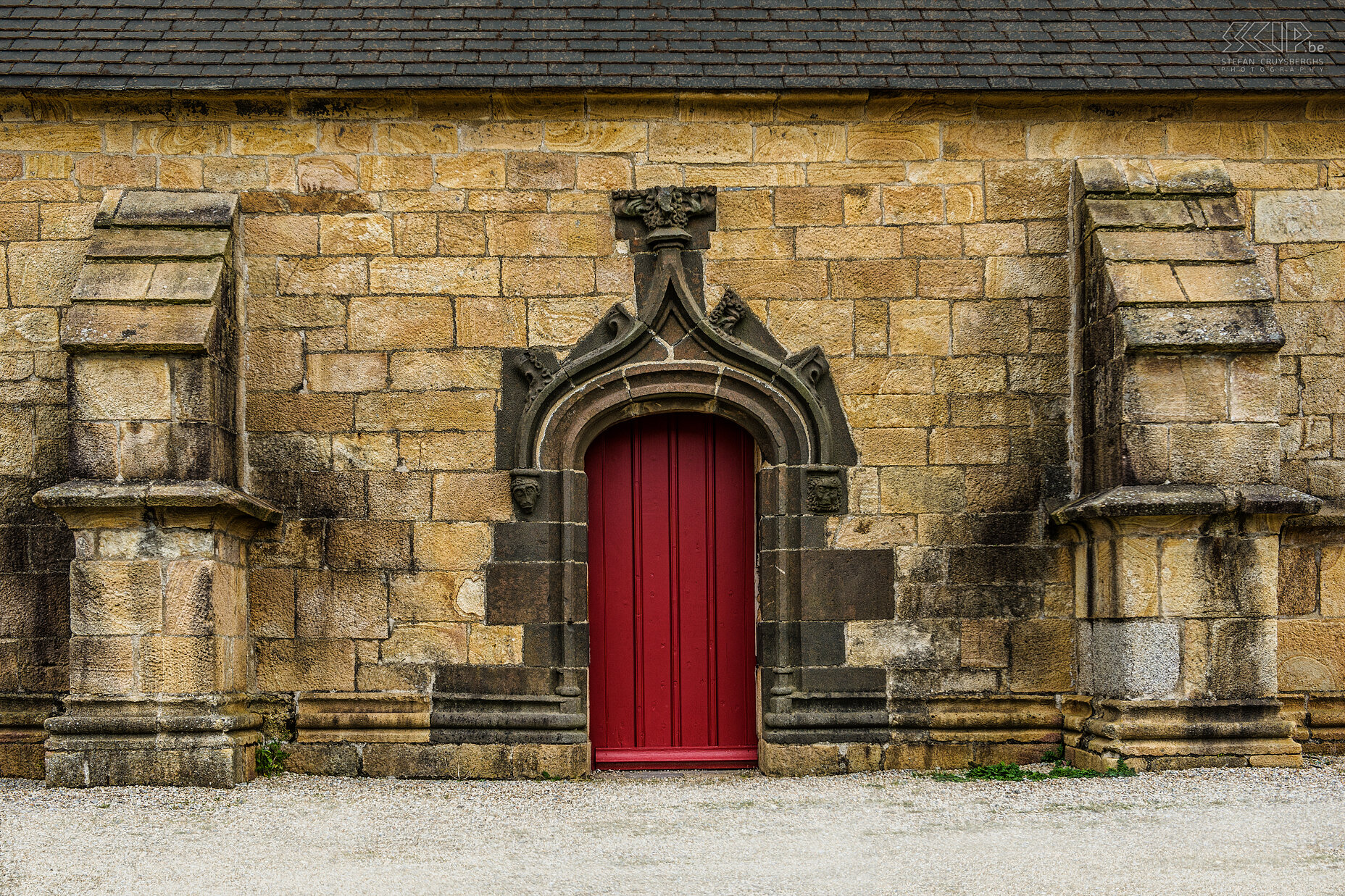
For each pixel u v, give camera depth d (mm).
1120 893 4484
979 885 4617
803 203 7656
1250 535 6773
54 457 7461
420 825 5863
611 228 7641
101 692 6785
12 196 7562
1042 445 7555
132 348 6836
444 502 7465
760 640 7566
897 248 7645
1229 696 6719
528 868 4973
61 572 7398
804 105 7664
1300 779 6445
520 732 7305
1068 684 7430
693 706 7691
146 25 7926
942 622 7457
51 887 4738
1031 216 7672
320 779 7176
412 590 7418
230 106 7590
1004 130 7715
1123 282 6977
